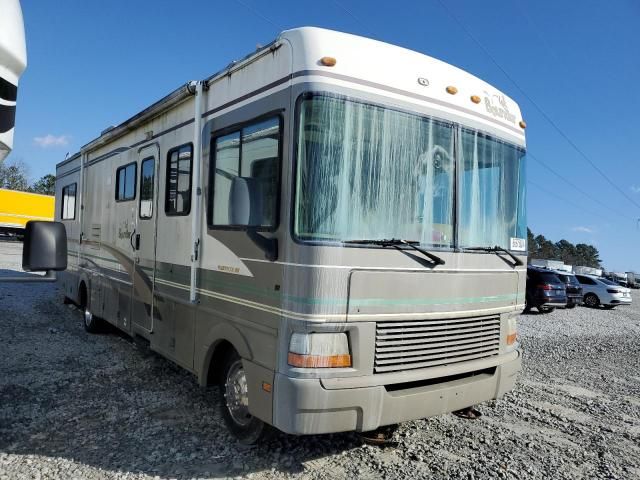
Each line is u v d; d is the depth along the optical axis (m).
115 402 5.06
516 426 5.12
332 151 3.49
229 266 4.13
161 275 5.39
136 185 6.16
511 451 4.45
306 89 3.47
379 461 4.06
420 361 3.78
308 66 3.50
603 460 4.41
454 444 4.51
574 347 10.54
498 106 4.59
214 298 4.34
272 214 3.66
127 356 6.73
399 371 3.67
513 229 4.66
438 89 4.07
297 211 3.44
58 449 4.01
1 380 5.56
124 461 3.85
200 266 4.59
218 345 4.39
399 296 3.65
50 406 4.89
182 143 5.05
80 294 8.45
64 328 8.34
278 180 3.61
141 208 5.99
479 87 4.45
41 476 3.58
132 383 5.66
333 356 3.43
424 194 3.90
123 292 6.48
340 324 3.41
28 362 6.28
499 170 4.53
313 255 3.37
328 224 3.43
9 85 2.11
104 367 6.22
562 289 17.28
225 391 4.34
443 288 3.91
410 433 4.68
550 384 7.04
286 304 3.48
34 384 5.48
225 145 4.32
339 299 3.40
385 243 3.59
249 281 3.86
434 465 4.05
